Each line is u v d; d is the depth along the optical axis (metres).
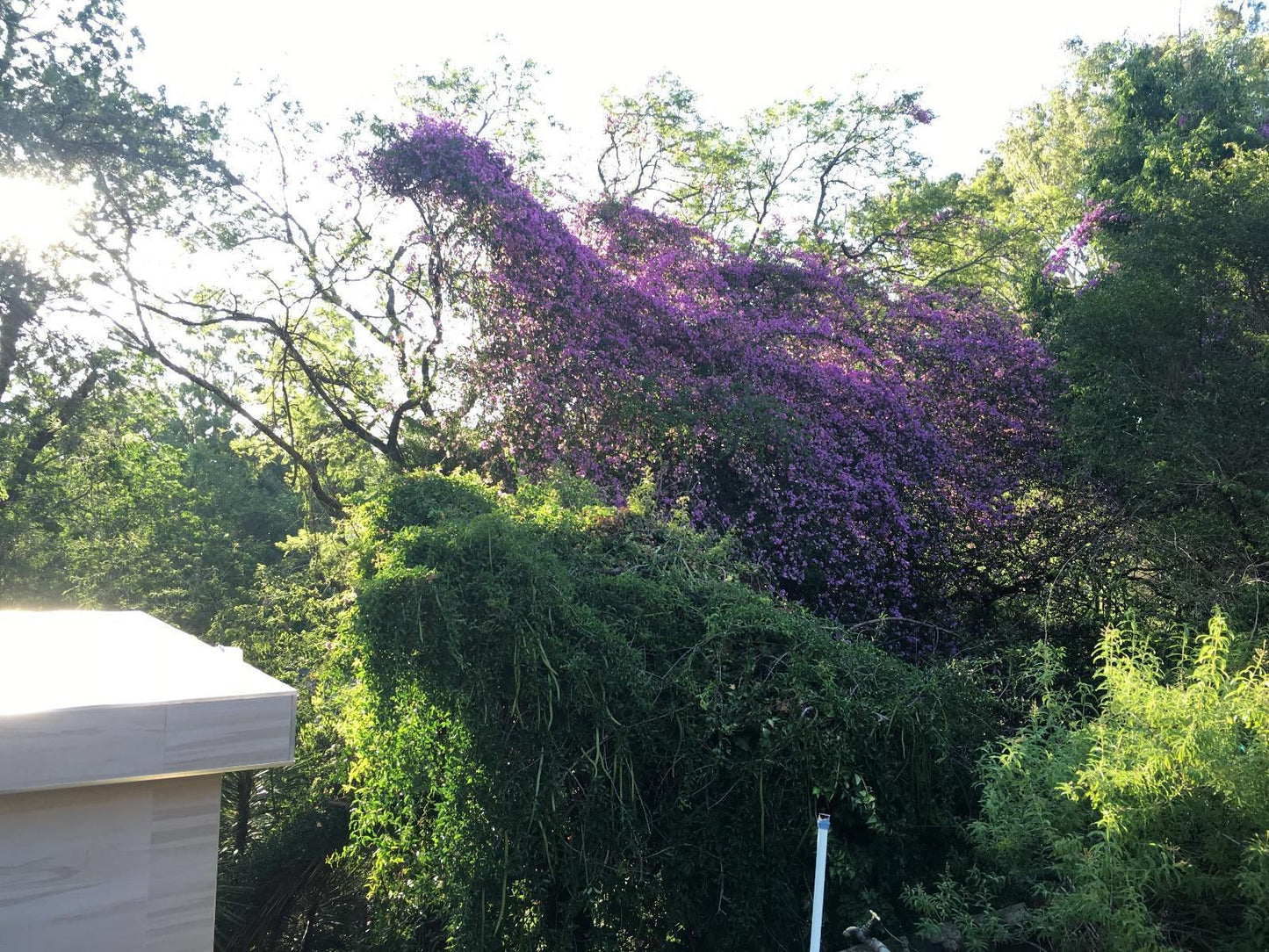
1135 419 6.92
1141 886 2.93
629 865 4.04
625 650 4.09
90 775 1.11
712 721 4.00
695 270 8.79
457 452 8.49
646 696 4.07
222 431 24.98
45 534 13.35
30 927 1.12
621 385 7.47
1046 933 3.26
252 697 1.21
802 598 7.02
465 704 3.96
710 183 12.23
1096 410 7.04
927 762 4.05
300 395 12.27
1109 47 16.22
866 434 7.94
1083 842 3.26
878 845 4.04
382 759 4.32
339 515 11.27
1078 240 9.78
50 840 1.13
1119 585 6.85
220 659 1.52
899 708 4.07
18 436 11.83
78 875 1.15
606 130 11.70
